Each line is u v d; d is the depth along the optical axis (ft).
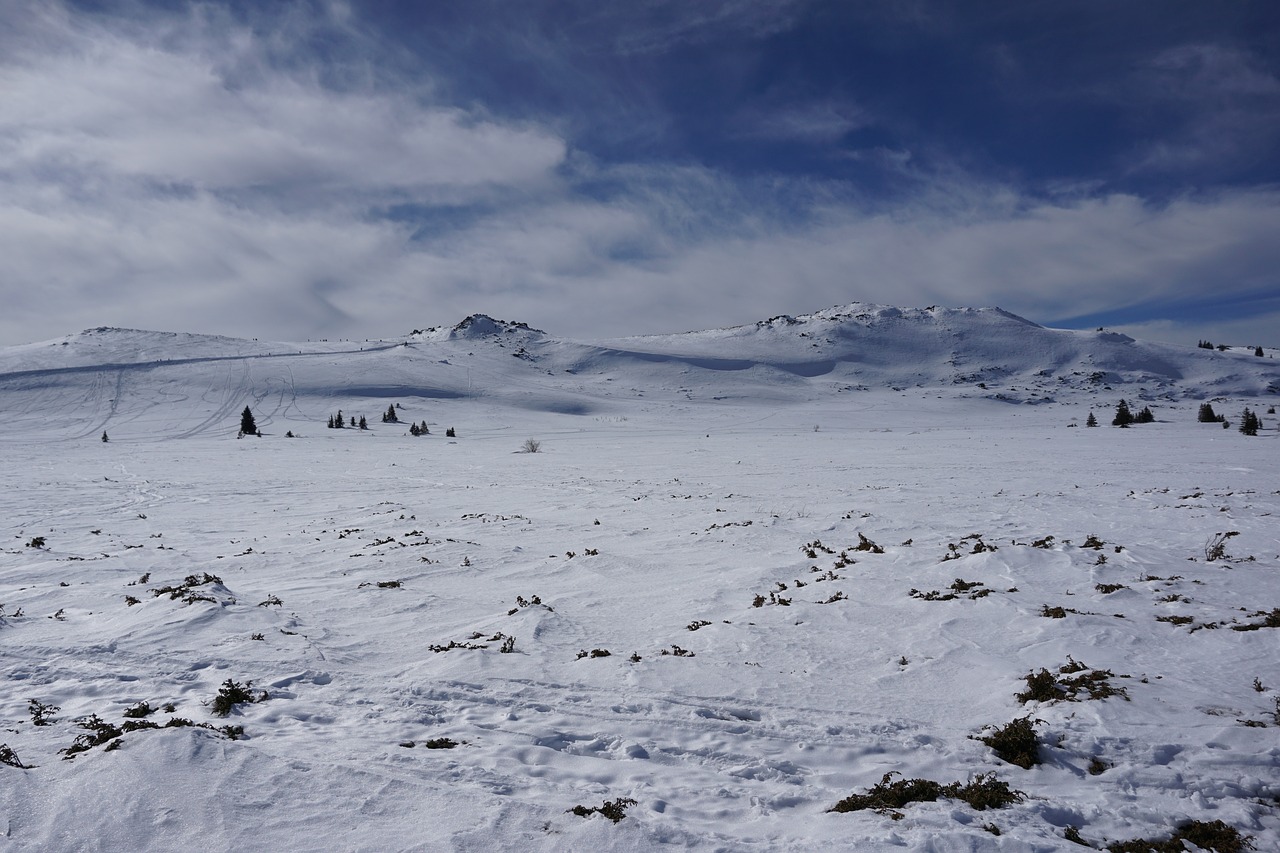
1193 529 55.42
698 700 25.89
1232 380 631.56
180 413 349.20
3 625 34.12
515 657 30.35
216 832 15.46
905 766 21.08
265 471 141.69
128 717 23.67
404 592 42.91
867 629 33.55
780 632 33.47
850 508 77.10
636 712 24.94
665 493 96.84
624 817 17.08
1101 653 28.63
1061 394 593.83
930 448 175.52
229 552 57.52
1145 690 24.77
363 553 55.67
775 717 24.58
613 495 96.48
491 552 55.77
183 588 38.52
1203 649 28.68
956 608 35.09
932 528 60.85
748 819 18.11
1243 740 21.17
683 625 35.81
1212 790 19.15
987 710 24.82
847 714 24.72
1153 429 247.09
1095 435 218.79
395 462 164.96
